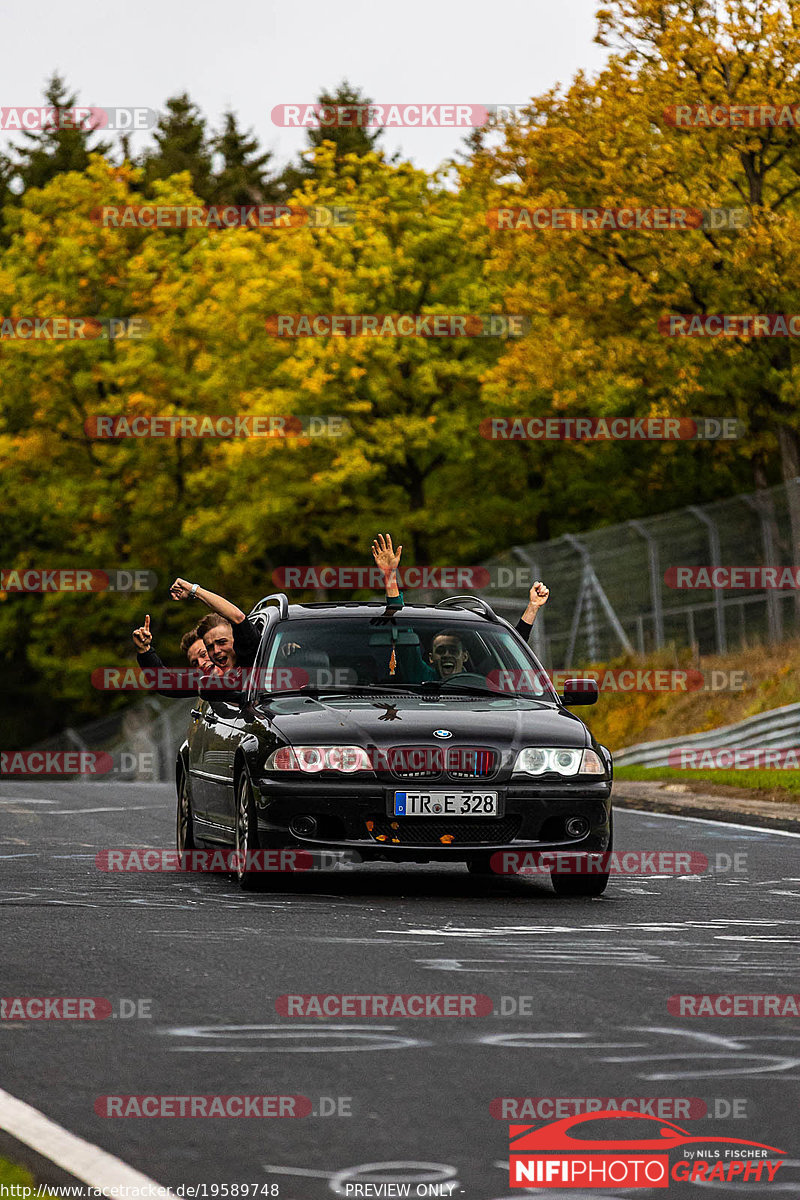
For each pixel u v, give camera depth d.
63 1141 15.26
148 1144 15.17
